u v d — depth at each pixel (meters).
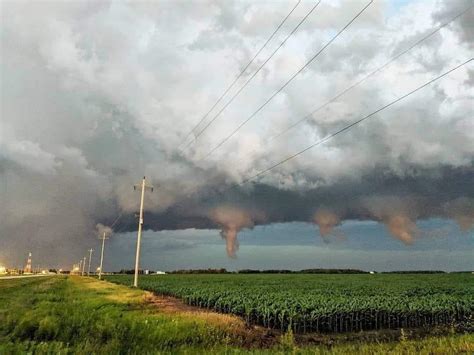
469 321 29.02
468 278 117.12
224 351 14.79
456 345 15.10
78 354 13.66
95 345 14.63
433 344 16.00
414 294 48.47
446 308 29.25
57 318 18.72
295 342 20.56
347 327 27.31
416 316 28.83
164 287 61.19
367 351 14.95
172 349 15.02
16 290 47.53
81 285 66.88
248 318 28.55
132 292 48.91
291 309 25.58
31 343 14.41
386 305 28.28
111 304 30.69
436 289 59.53
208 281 92.25
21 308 25.39
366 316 27.58
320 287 62.66
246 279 108.44
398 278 119.00
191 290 49.06
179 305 39.41
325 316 25.56
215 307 36.09
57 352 13.63
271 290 50.59
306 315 25.31
